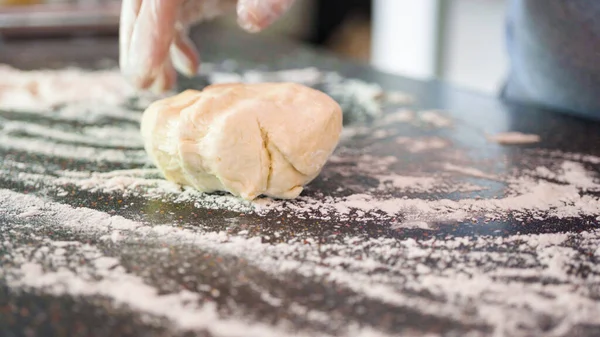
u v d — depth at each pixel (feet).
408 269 1.77
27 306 1.62
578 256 1.83
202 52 3.85
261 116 2.04
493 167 2.35
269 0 2.21
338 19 6.32
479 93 3.13
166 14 2.19
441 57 5.76
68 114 2.79
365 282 1.72
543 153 2.47
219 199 2.09
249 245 1.86
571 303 1.65
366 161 2.39
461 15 5.60
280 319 1.59
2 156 2.38
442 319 1.60
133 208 2.04
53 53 3.75
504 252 1.85
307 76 3.36
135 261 1.78
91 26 4.14
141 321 1.58
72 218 1.98
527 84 2.91
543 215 2.04
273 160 2.05
